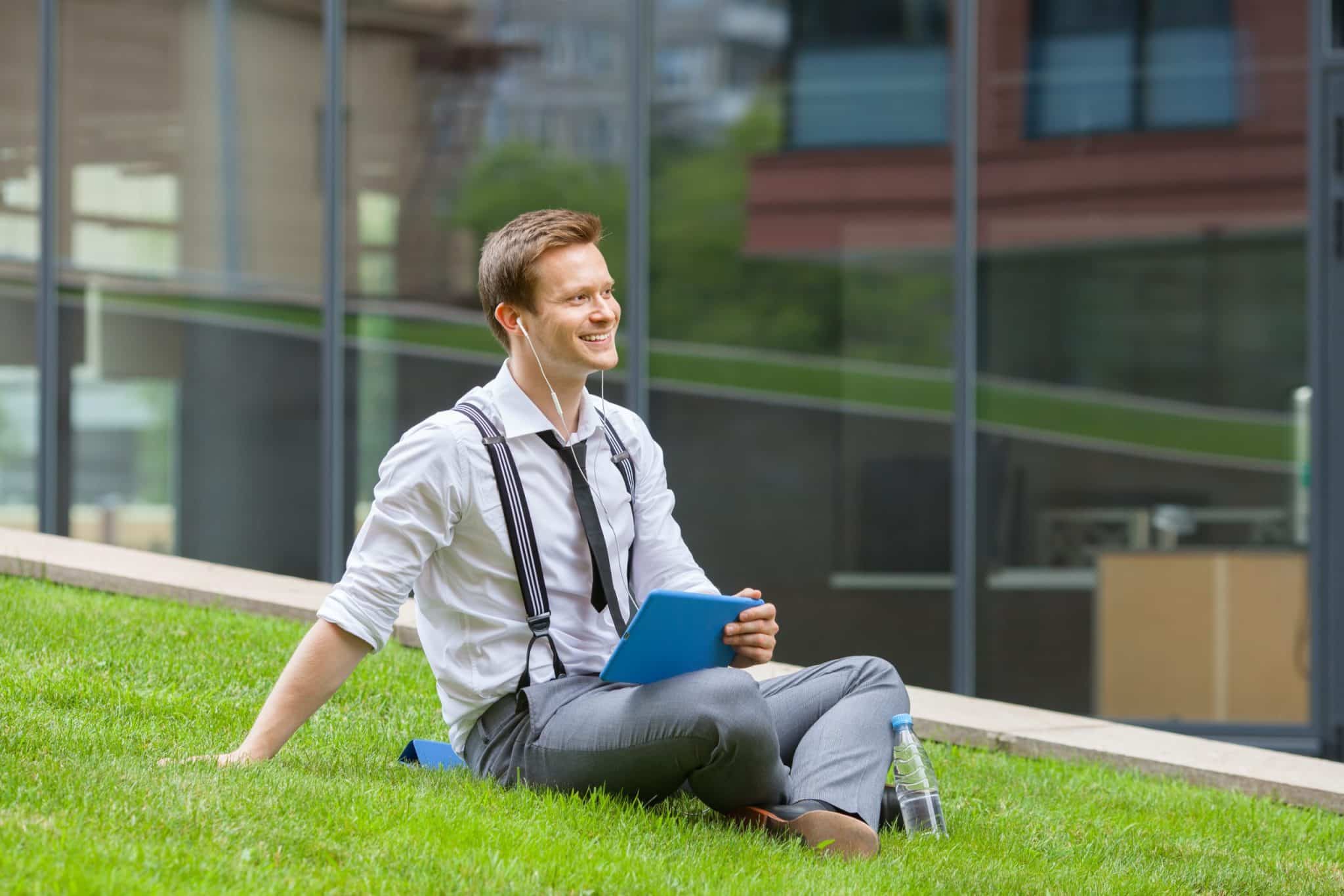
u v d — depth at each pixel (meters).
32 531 17.30
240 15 16.66
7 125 17.16
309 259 16.62
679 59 15.66
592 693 6.00
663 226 15.73
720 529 15.64
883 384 15.41
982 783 8.42
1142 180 15.00
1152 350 15.05
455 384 16.36
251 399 16.84
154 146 16.92
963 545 15.27
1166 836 7.54
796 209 15.52
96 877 4.50
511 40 16.05
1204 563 15.05
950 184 15.28
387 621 6.02
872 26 15.38
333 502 16.62
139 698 7.76
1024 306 15.19
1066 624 15.22
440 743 6.98
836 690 6.25
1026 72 15.13
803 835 5.77
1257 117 14.83
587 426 6.27
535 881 5.06
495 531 6.02
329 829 5.32
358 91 16.41
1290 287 14.83
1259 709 15.00
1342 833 8.19
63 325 17.17
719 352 15.64
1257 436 14.93
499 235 6.22
